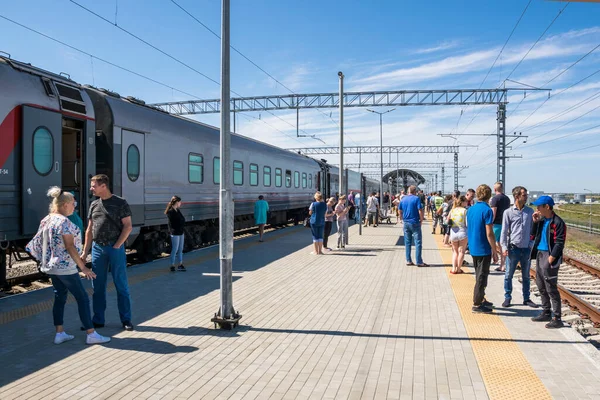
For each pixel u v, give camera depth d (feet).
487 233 22.66
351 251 47.16
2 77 26.17
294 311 23.26
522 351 17.49
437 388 14.20
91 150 32.42
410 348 17.84
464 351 17.49
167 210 34.65
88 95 33.17
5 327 20.40
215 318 20.42
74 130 32.37
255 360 16.58
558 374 15.24
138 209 38.42
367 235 66.23
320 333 19.70
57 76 31.78
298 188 88.12
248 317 22.11
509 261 24.66
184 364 16.20
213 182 52.01
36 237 18.21
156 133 41.06
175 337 19.16
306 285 29.63
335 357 16.88
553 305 20.71
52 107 29.01
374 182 176.55
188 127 46.98
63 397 13.56
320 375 15.25
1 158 25.71
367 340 18.79
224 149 20.48
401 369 15.75
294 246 51.39
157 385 14.46
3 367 15.85
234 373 15.42
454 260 33.99
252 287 28.96
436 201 71.97
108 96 36.29
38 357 16.80
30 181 27.27
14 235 26.55
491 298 26.73
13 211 26.45
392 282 30.76
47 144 28.63
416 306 24.36
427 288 28.86
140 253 41.73
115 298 26.14
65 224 17.84
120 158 36.19
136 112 38.65
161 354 17.19
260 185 68.33
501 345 18.19
